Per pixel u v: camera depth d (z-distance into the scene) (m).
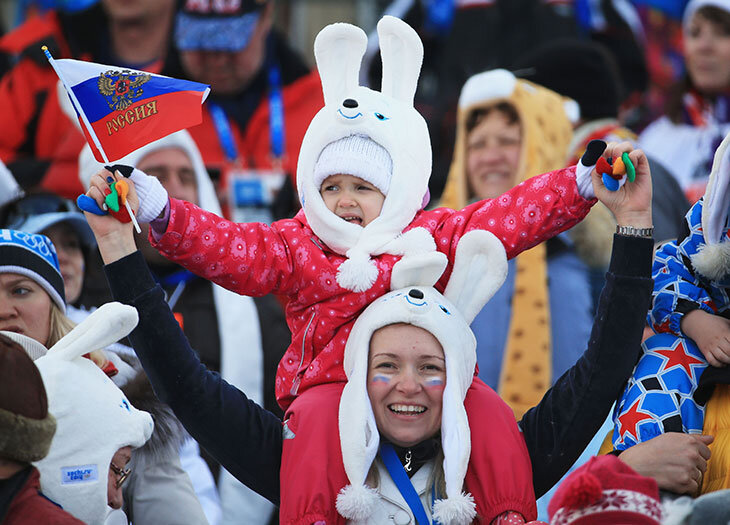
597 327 12.57
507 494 12.17
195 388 12.30
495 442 12.39
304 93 23.00
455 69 26.81
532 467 12.80
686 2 31.23
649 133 25.97
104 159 12.54
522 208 12.95
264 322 18.52
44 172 21.47
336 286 12.76
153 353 12.18
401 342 12.20
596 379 12.52
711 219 12.87
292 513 11.98
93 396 11.62
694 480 12.29
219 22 22.31
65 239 17.53
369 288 12.63
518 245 12.98
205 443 12.49
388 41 13.84
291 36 31.86
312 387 12.86
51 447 11.32
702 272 13.11
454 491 11.98
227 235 12.73
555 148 20.12
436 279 12.69
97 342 11.66
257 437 12.52
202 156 22.28
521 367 18.48
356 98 13.16
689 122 25.62
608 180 12.46
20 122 22.52
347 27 13.73
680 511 10.68
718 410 12.91
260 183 22.11
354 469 11.94
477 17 26.92
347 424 12.05
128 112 12.68
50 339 14.22
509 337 18.61
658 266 13.64
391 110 13.20
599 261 19.14
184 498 14.31
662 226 19.91
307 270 12.83
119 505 12.31
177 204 12.52
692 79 25.56
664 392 12.93
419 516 12.15
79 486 11.40
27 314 14.00
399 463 12.35
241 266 12.75
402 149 13.01
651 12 31.22
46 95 22.66
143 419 12.04
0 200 17.88
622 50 27.45
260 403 18.11
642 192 12.55
